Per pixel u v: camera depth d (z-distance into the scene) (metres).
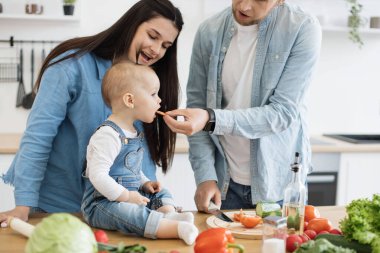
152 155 1.81
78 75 1.67
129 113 1.56
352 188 3.27
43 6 3.31
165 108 1.83
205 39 1.98
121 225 1.44
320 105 3.79
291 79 1.81
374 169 3.29
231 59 1.92
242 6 1.67
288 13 1.84
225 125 1.69
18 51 3.36
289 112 1.79
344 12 3.73
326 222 1.48
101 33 1.71
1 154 2.90
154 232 1.41
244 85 1.91
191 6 3.50
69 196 1.76
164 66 1.80
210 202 1.78
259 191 1.92
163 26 1.63
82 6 3.39
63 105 1.63
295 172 1.45
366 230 1.25
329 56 3.75
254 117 1.73
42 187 1.75
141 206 1.46
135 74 1.55
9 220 1.42
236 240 1.44
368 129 3.87
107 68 1.72
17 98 3.39
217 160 2.02
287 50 1.81
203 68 2.02
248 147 1.93
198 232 1.50
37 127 1.59
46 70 1.65
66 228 1.06
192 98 2.05
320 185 3.23
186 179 3.17
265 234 1.25
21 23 3.34
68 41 1.73
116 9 3.44
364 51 3.79
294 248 1.31
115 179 1.56
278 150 1.91
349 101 3.83
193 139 1.96
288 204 1.44
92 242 1.08
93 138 1.52
